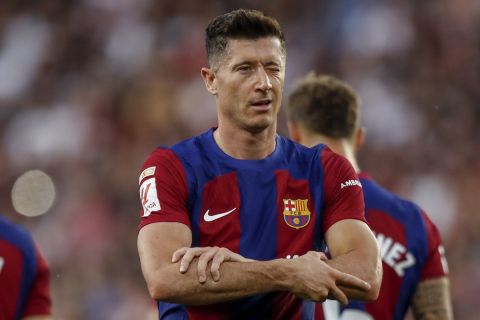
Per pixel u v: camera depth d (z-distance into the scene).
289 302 13.49
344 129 18.38
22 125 57.88
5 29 62.53
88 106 57.56
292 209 13.63
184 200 13.56
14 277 13.75
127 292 46.09
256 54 13.34
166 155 13.88
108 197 52.38
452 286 43.62
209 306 13.35
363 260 13.23
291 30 58.16
